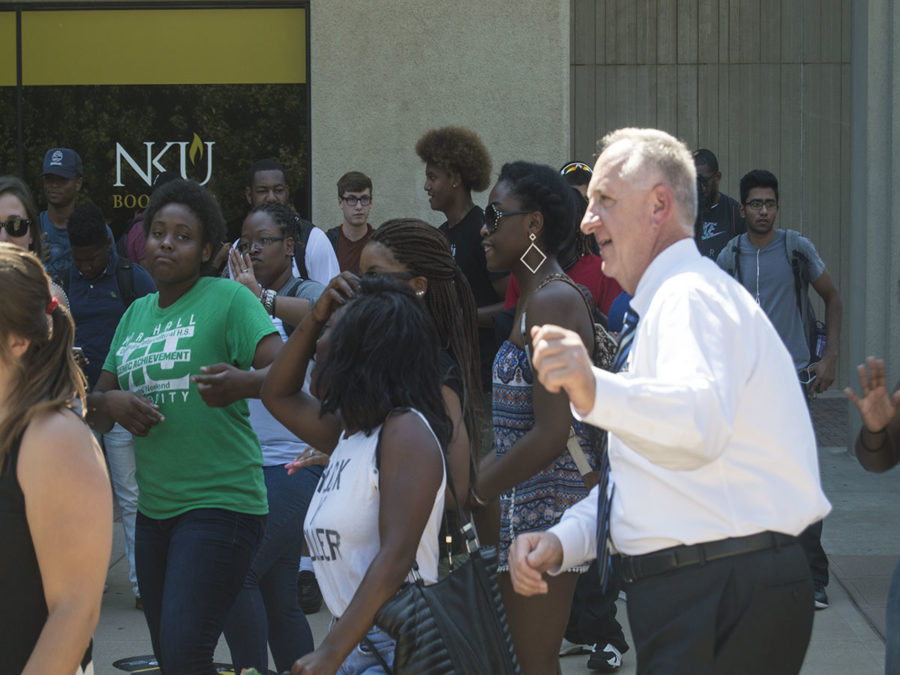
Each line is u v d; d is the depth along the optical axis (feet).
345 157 27.30
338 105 27.25
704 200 22.84
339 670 9.15
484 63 27.07
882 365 10.18
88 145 27.84
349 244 23.32
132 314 13.23
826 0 36.70
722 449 7.35
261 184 21.59
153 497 12.21
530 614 11.29
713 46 36.91
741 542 7.91
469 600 8.79
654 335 7.89
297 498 14.10
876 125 28.12
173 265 12.48
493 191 12.00
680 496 7.98
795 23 36.78
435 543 9.05
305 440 10.45
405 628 8.43
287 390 10.44
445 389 9.77
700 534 7.92
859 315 28.71
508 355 11.67
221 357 12.29
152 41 27.61
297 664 8.23
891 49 27.84
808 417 8.21
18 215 14.08
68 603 7.89
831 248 37.22
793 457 7.95
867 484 26.09
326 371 9.20
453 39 27.02
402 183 27.32
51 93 27.71
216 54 27.61
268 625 14.34
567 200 11.85
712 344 7.57
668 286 7.92
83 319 19.47
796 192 37.11
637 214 8.39
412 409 8.96
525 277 11.88
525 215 11.74
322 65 27.17
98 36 27.61
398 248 10.57
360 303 9.20
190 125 27.73
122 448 18.89
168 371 12.18
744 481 7.91
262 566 13.89
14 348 7.99
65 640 7.80
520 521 11.52
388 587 8.44
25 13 27.58
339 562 9.03
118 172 27.84
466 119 27.17
